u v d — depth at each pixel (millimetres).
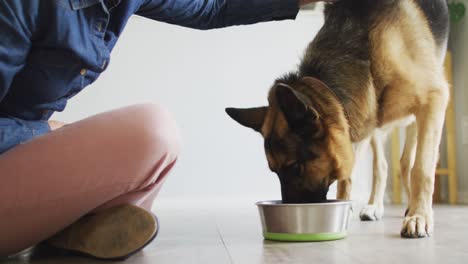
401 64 2184
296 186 2074
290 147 2037
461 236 1939
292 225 1903
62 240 1662
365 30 2230
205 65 4539
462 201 4273
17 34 1344
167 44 4512
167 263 1489
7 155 1457
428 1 2475
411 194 2143
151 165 1557
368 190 4578
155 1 1783
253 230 2365
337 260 1442
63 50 1427
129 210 1551
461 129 4348
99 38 1506
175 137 1606
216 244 1897
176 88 4520
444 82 2332
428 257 1458
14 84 1483
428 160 2158
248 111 2270
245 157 4539
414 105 2266
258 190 4539
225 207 4254
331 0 2211
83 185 1484
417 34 2291
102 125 1505
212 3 2012
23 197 1441
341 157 2068
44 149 1462
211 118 4535
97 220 1584
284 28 4590
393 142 4438
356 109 2160
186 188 4492
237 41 4562
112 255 1535
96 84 4438
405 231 1955
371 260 1427
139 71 4484
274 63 4586
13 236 1508
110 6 1502
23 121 1586
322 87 2090
